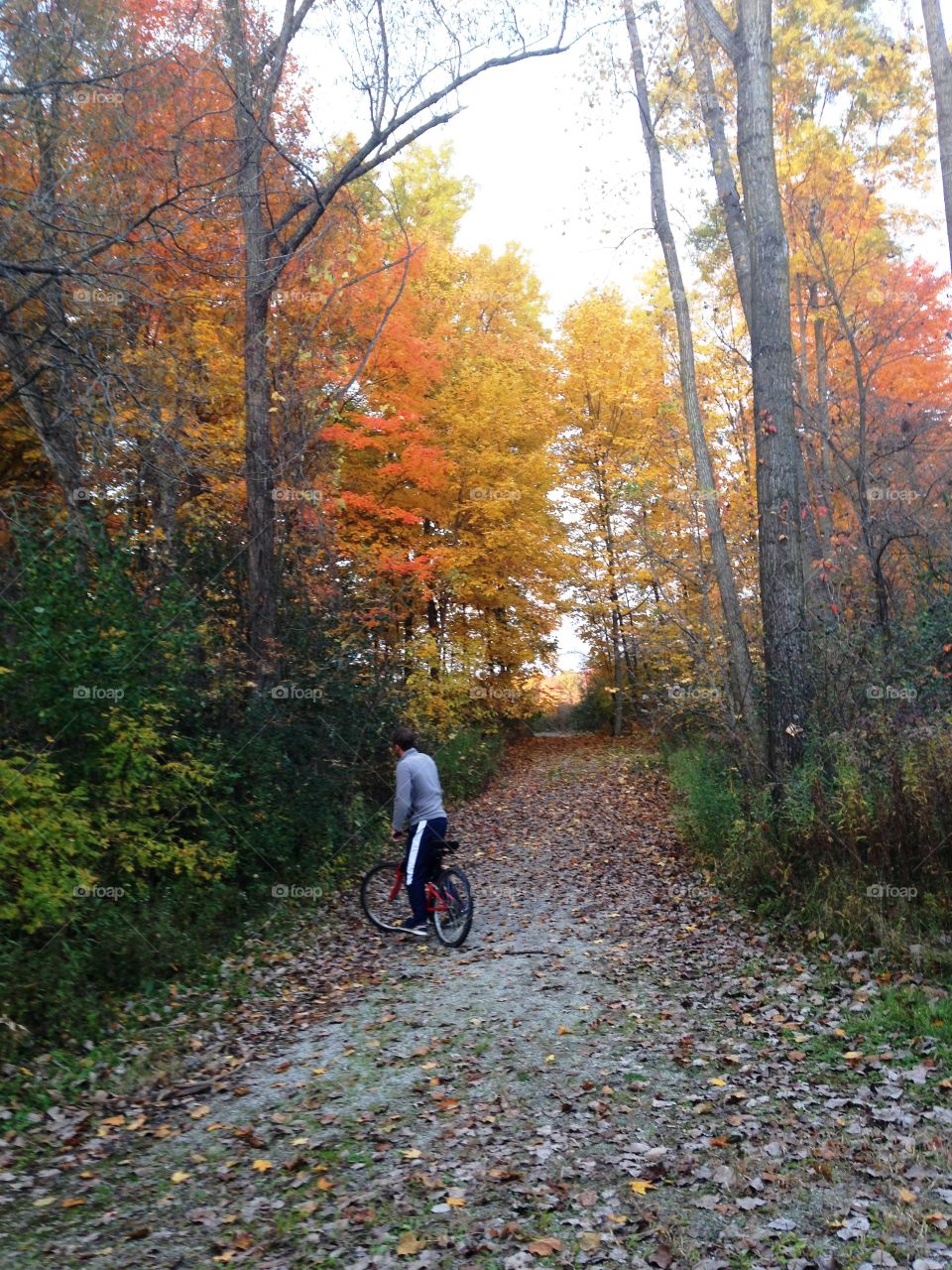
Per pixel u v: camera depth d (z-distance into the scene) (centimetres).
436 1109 536
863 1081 543
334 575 1448
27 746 820
